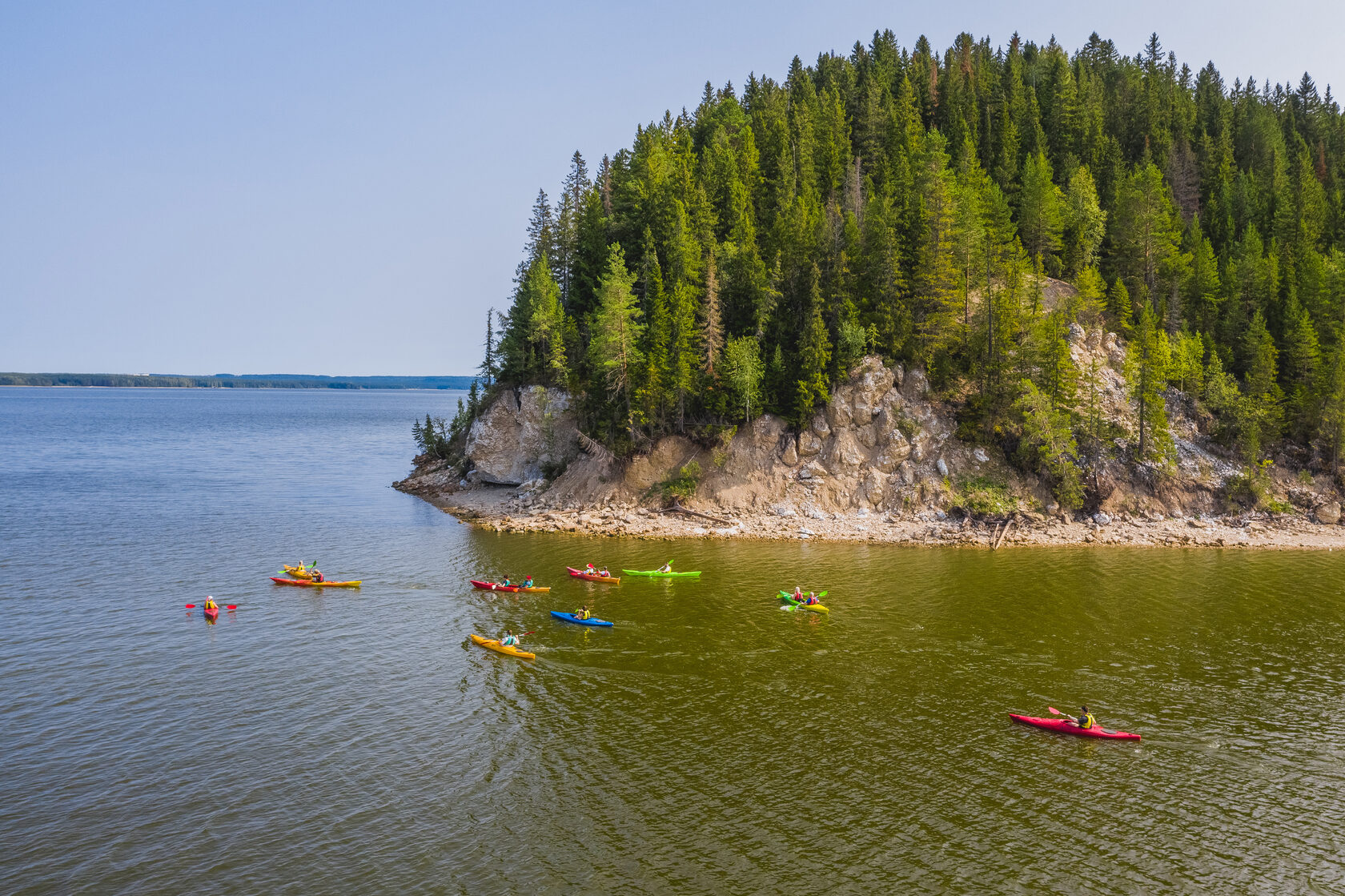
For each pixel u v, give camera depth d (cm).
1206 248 8950
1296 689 3753
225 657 4097
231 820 2655
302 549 6481
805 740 3247
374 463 13238
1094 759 3106
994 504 7262
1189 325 8769
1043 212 9338
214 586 5347
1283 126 13038
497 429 9100
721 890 2300
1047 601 5116
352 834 2584
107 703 3519
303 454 14662
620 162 10812
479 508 8350
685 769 3016
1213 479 7538
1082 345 8331
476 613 4869
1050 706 3575
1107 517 7244
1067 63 12850
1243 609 4941
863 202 9856
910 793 2856
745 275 8350
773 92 12875
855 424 7838
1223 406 7831
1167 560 6238
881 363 7912
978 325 8175
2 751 3073
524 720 3419
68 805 2723
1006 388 7719
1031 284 8050
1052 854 2494
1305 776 2984
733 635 4484
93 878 2344
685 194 9369
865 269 8281
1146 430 7581
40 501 8681
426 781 2912
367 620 4712
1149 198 9275
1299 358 7988
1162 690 3750
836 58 14475
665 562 6175
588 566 5753
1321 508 7288
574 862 2439
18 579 5431
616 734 3291
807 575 5781
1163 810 2752
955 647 4297
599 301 9119
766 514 7519
